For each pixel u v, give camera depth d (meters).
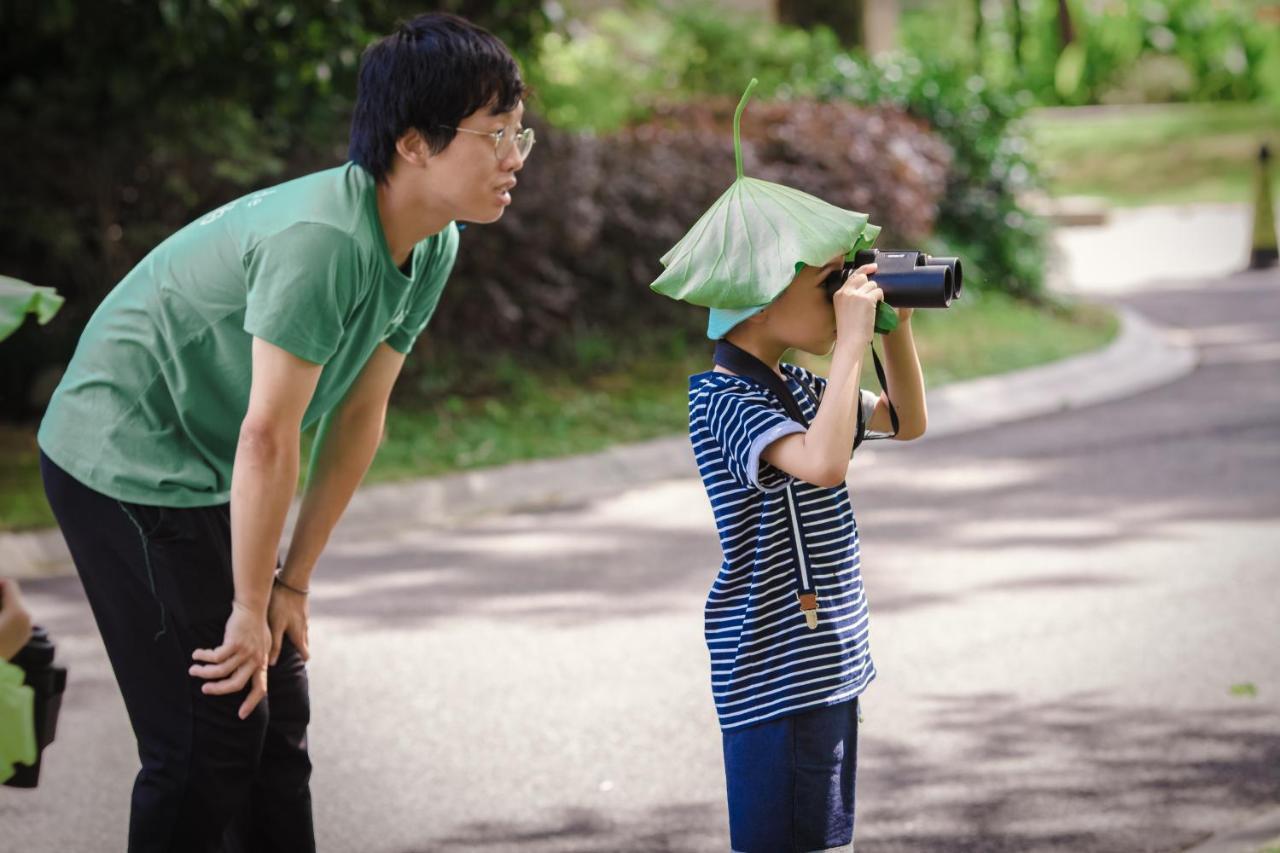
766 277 4.06
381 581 10.20
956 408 16.00
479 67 4.27
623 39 24.67
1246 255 29.47
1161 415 15.53
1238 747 7.04
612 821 6.43
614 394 15.58
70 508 4.48
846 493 4.34
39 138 13.95
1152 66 51.94
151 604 4.45
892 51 30.47
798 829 4.17
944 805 6.51
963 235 21.69
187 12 12.55
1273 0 51.69
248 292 4.32
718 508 4.23
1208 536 10.74
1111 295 24.91
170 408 4.47
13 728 2.62
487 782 6.85
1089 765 6.88
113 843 6.29
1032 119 49.25
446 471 12.73
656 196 16.92
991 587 9.70
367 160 4.35
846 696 4.20
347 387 4.74
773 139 18.33
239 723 4.51
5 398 14.58
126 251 14.59
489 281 15.42
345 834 6.32
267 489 4.30
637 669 8.34
